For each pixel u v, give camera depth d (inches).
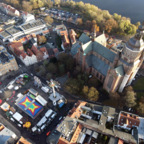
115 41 7313.0
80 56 5413.4
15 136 4089.6
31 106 4837.6
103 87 5162.4
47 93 5305.1
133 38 3799.2
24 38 7583.7
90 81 5310.0
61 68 5659.5
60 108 4815.5
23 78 5816.9
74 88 5088.6
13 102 5083.7
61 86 5516.7
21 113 4773.6
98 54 5226.4
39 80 5295.3
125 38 7736.2
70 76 5787.4
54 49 6825.8
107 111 4306.1
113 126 4136.3
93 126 4013.3
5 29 7834.6
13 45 6850.4
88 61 5418.3
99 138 4067.4
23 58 6181.1
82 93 5118.1
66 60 5821.9
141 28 3496.6
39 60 6589.6
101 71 5191.9
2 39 7509.8
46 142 4092.0
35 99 5054.1
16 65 6102.4
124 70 4392.2
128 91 4586.6
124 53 4099.4
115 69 4207.7
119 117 4168.3
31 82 5713.6
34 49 6589.6
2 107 4815.5
